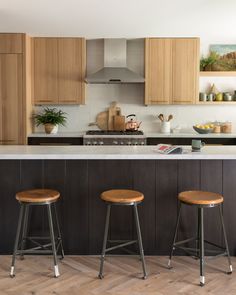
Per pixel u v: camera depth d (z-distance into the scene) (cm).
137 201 298
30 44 582
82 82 591
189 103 593
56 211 344
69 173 348
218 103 598
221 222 325
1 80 560
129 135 571
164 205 350
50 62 588
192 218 350
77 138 580
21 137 566
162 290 286
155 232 352
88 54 605
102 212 351
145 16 491
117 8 459
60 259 344
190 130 630
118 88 627
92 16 490
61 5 446
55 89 591
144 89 604
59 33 566
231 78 624
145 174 348
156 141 582
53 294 279
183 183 348
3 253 355
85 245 354
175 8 459
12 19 498
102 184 349
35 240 353
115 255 353
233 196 348
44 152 333
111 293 281
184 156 316
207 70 602
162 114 621
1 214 351
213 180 347
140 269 323
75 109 631
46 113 601
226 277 308
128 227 352
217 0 430
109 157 318
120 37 588
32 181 348
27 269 323
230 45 608
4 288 289
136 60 605
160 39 586
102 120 631
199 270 321
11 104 562
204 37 593
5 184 349
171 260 343
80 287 290
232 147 370
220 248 326
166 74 589
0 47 556
